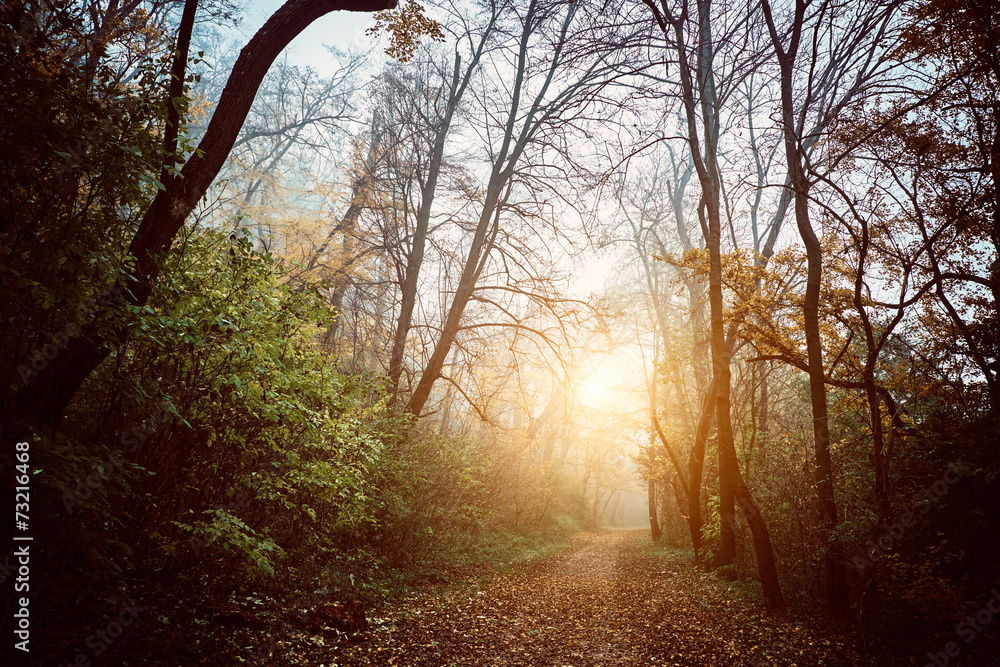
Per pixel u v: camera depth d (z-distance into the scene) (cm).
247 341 693
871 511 895
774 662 719
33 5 484
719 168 1753
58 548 531
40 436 458
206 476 747
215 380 687
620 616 989
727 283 1291
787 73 1077
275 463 815
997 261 901
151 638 543
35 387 524
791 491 1173
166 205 628
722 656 744
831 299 1117
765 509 1247
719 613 984
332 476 848
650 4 1319
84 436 647
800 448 1232
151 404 596
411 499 1308
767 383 1712
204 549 771
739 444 1608
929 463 924
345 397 885
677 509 2445
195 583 719
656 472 2128
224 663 566
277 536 952
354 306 2295
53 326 518
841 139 995
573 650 773
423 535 1338
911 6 920
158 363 685
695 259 1335
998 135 874
